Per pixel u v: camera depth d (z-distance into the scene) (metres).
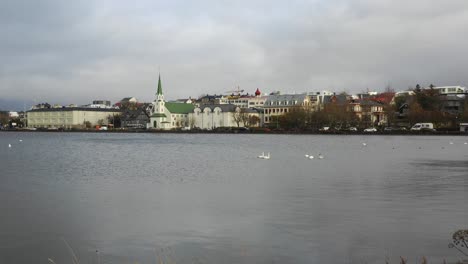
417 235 29.44
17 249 27.42
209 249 27.22
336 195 43.50
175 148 131.50
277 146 137.50
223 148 130.00
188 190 47.06
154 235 29.94
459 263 24.38
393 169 67.19
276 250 26.88
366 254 26.14
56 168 71.56
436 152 105.19
